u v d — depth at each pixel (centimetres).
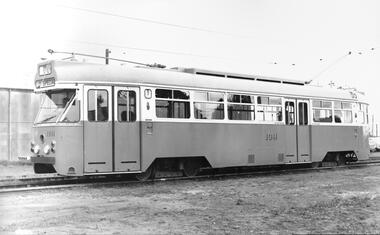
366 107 2428
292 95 2036
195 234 806
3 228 848
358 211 1009
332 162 2277
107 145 1488
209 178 1727
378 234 788
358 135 2348
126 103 1532
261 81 1962
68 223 898
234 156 1808
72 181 1612
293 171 2030
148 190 1384
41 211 1030
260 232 818
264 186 1495
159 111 1600
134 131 1538
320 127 2144
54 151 1453
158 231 830
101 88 1492
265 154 1914
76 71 1480
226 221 919
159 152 1592
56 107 1498
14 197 1229
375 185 1507
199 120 1706
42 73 1522
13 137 2747
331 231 816
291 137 2019
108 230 836
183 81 1675
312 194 1300
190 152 1677
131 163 1530
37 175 1906
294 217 952
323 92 2183
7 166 2478
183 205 1118
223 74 1859
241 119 1842
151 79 1586
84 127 1458
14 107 2759
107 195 1279
